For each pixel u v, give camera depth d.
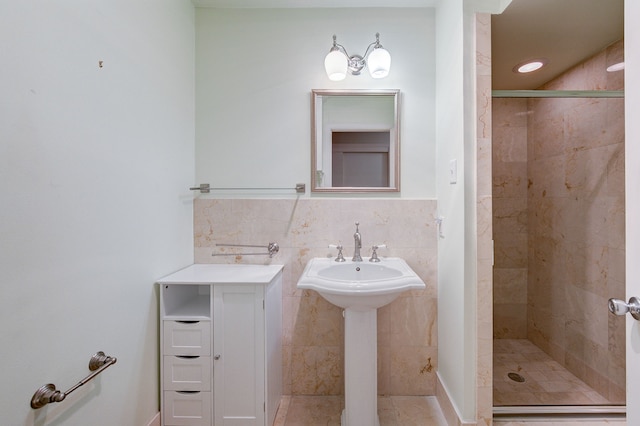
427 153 1.91
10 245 0.83
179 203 1.75
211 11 1.93
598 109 1.79
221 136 1.94
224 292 1.49
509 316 2.38
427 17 1.90
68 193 1.01
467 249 1.46
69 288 1.01
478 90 1.45
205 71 1.93
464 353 1.47
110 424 1.20
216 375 1.49
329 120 1.92
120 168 1.26
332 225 1.91
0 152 0.80
